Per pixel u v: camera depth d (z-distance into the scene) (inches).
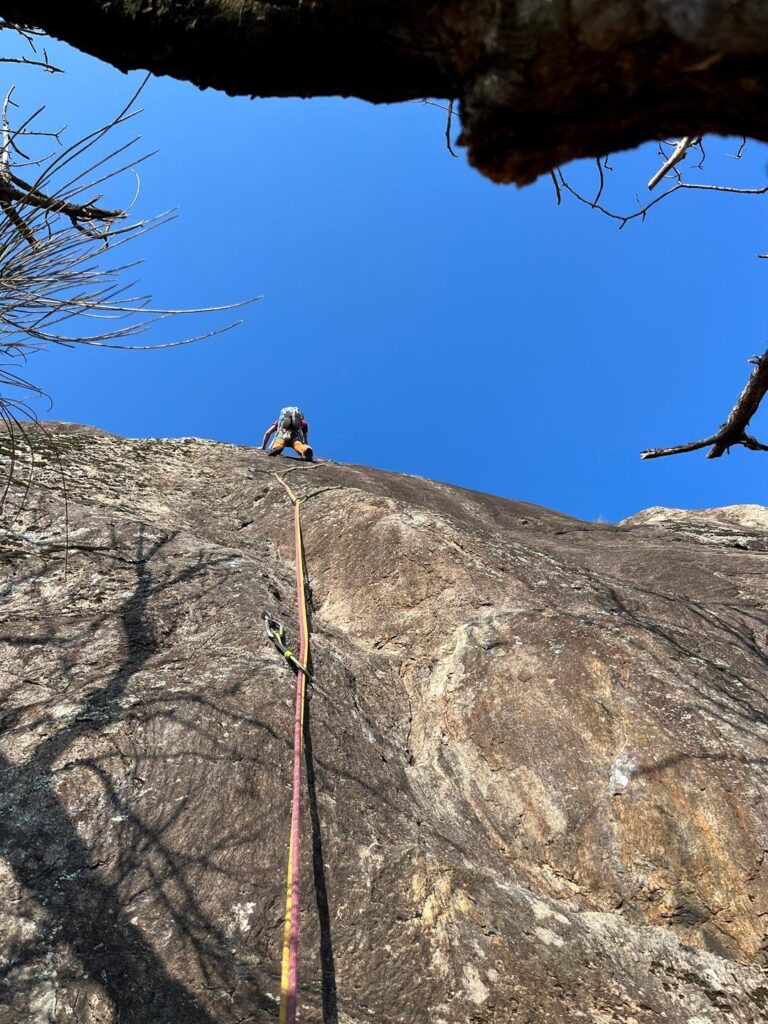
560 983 115.8
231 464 340.8
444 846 144.9
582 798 160.2
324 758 150.3
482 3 37.2
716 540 350.9
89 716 144.9
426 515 263.9
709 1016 116.8
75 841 121.8
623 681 181.8
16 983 101.8
